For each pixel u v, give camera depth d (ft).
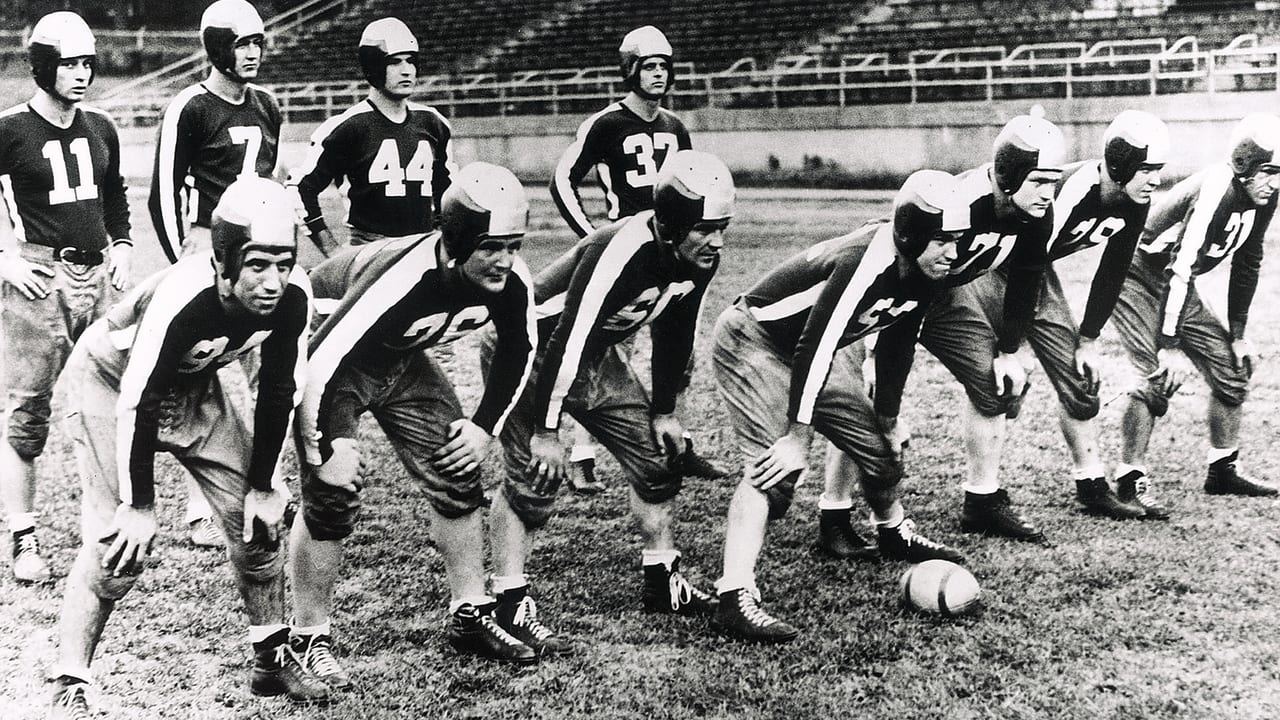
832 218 44.52
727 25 67.72
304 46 78.38
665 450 12.58
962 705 10.43
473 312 10.91
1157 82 52.47
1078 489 15.80
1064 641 11.72
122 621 12.63
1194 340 15.85
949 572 12.47
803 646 11.79
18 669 11.50
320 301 12.44
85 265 15.38
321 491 10.81
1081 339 15.17
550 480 11.76
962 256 13.12
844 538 14.53
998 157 13.05
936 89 57.82
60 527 15.67
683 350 12.23
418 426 11.35
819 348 11.73
